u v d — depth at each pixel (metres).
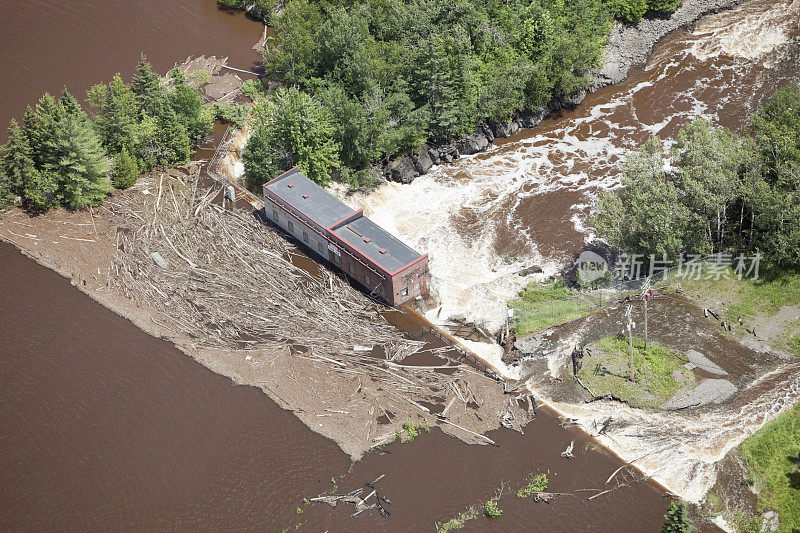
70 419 106.44
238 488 99.75
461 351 115.44
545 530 95.81
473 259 131.00
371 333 117.31
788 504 97.00
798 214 117.62
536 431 106.00
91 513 97.19
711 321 118.62
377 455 103.31
